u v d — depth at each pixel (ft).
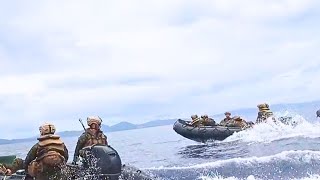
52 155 24.26
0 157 34.24
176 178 35.06
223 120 87.10
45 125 24.98
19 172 28.07
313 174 31.30
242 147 62.18
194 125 85.40
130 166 29.35
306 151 39.40
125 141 180.14
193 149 74.02
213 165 38.50
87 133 30.12
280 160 36.52
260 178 31.73
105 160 26.09
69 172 25.64
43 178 24.52
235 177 33.04
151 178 28.73
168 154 71.56
